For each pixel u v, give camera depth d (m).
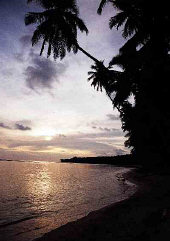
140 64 18.34
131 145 37.03
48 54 17.94
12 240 9.88
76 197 22.47
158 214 8.49
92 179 47.25
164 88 17.84
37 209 16.75
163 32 17.02
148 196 14.52
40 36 17.58
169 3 16.31
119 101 20.94
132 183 33.12
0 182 37.81
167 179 27.31
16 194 24.94
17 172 71.81
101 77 19.19
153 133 25.81
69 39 16.73
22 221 13.16
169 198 12.41
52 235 9.62
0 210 16.28
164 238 6.19
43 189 29.94
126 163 167.62
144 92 18.66
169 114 18.86
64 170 93.00
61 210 16.27
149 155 31.94
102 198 21.19
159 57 17.67
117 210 11.88
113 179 45.69
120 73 19.41
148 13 16.91
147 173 40.25
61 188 30.88
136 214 9.70
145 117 24.77
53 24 17.17
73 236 8.88
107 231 8.27
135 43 19.88
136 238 6.73
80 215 14.38
